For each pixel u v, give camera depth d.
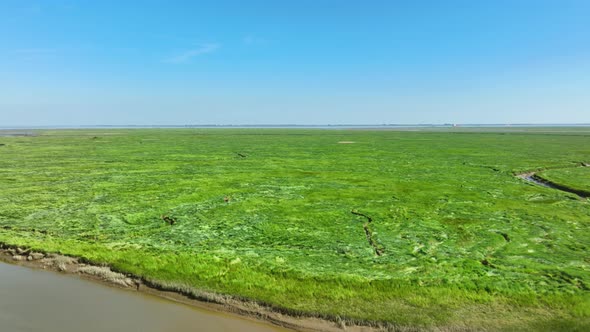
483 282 14.82
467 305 13.23
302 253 18.16
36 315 12.55
